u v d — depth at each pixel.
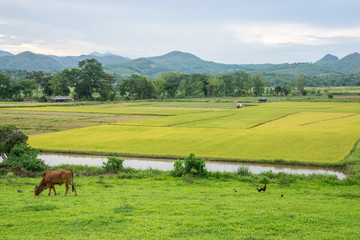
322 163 38.19
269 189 23.41
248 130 68.38
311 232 12.53
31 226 12.73
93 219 13.59
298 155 42.53
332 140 54.03
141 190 21.98
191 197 19.06
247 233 12.30
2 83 196.88
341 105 147.88
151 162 41.00
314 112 112.06
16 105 153.00
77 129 71.31
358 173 30.83
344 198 19.92
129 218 13.88
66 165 34.22
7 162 31.00
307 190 22.84
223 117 98.00
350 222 13.86
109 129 71.25
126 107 147.88
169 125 78.50
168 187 23.77
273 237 11.92
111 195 19.59
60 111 122.62
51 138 58.84
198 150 46.72
